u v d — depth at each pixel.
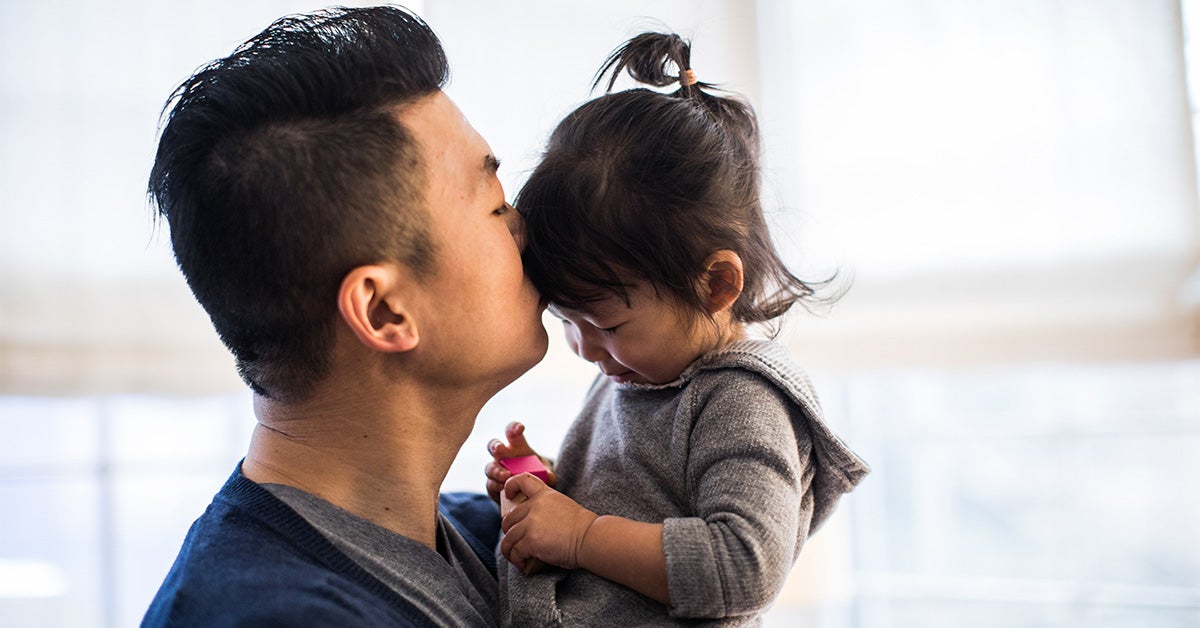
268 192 0.75
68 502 2.10
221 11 2.06
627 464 0.93
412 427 0.83
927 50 2.32
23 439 2.06
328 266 0.77
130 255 1.95
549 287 0.92
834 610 2.63
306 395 0.81
